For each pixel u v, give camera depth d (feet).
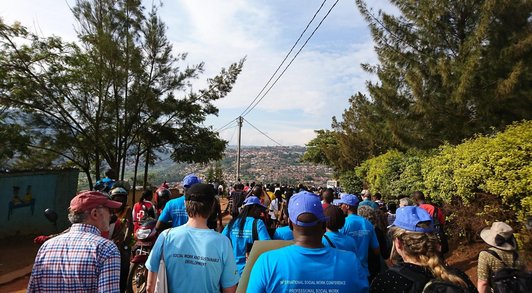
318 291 7.32
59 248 8.60
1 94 48.16
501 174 22.58
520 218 21.53
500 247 11.40
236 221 15.20
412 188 38.63
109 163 56.75
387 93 38.86
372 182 57.00
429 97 34.19
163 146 66.64
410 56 37.40
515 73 28.30
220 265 9.34
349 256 7.89
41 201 44.14
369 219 16.85
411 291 7.36
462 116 33.81
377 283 7.89
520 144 22.24
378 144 76.02
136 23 53.72
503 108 31.65
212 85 63.21
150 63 56.08
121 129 56.70
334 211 13.05
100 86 54.24
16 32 47.09
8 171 40.91
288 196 34.22
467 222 26.96
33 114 51.88
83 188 64.44
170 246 9.32
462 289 6.99
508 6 30.32
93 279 8.41
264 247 9.40
